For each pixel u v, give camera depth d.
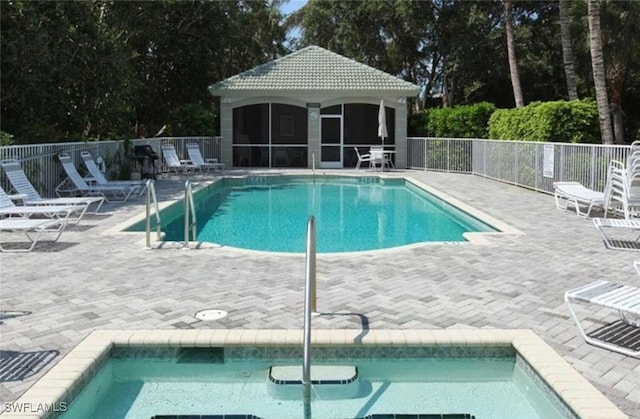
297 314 5.61
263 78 26.36
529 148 17.20
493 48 33.84
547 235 9.91
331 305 5.90
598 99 17.70
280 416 4.14
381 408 4.27
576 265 7.71
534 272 7.33
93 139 20.30
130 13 25.52
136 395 4.48
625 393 3.96
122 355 4.95
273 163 26.67
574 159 14.33
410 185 20.59
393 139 26.47
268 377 4.72
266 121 26.42
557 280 6.94
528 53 33.50
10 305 5.87
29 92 17.16
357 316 5.55
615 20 25.53
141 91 28.34
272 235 11.86
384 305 5.91
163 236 9.84
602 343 4.84
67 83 18.75
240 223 13.31
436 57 38.00
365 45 38.25
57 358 4.51
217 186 20.02
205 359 5.07
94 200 11.43
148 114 31.28
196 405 4.32
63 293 6.32
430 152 24.91
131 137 21.50
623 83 29.30
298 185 21.28
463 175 22.66
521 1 33.59
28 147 13.07
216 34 30.44
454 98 36.97
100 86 19.81
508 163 18.97
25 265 7.64
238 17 33.44
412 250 8.70
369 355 4.97
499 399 4.45
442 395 4.49
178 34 29.61
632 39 25.66
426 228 12.73
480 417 4.16
